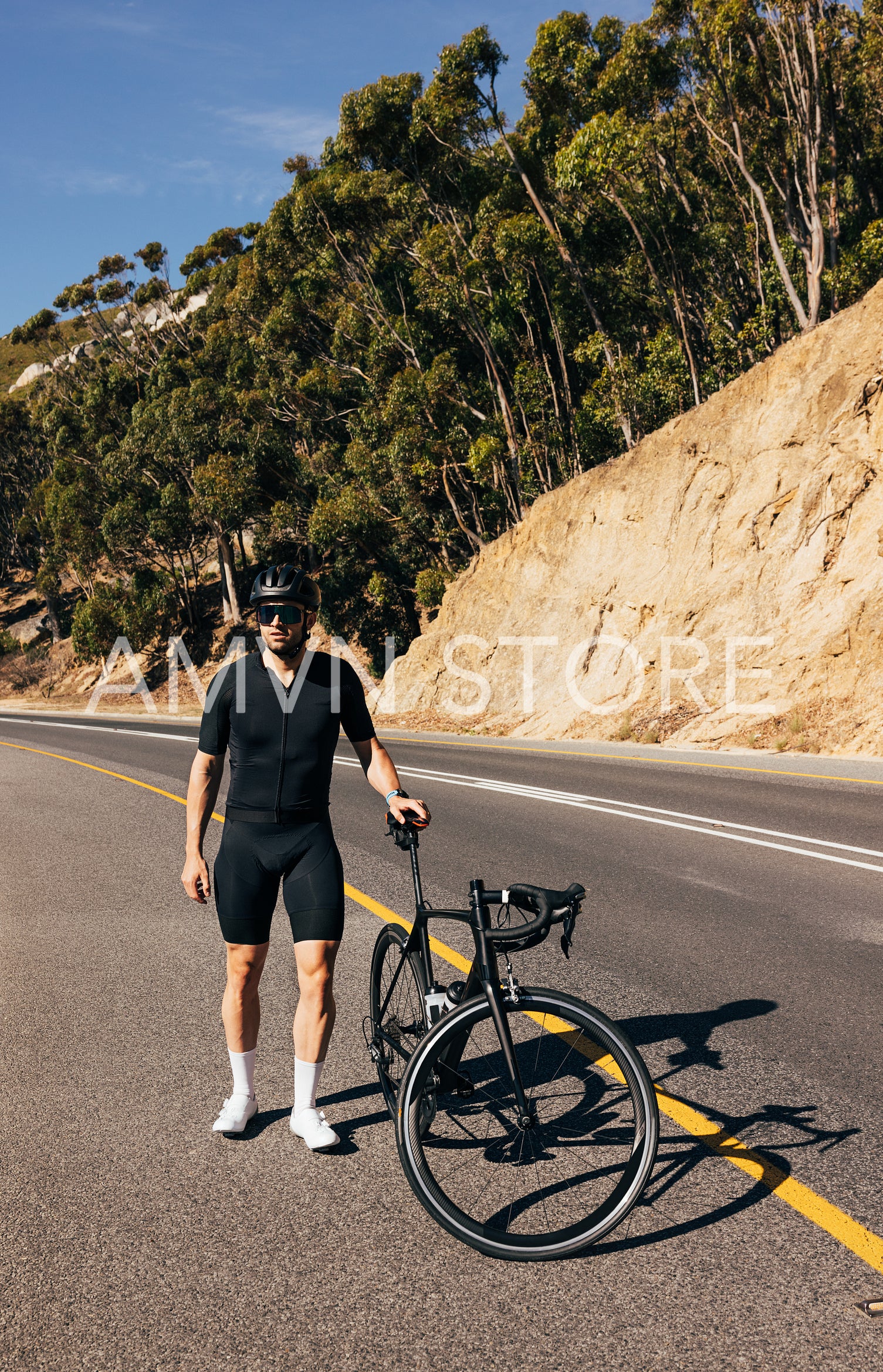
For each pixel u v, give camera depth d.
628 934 6.35
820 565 19.75
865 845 8.72
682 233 30.38
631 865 8.38
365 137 34.53
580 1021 3.01
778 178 28.98
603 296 32.94
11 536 90.19
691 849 8.88
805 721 17.12
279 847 3.51
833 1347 2.41
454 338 37.62
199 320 66.31
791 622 19.69
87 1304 2.69
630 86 26.39
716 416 23.41
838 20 28.50
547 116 31.69
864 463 19.34
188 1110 3.98
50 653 70.69
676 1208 3.09
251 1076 3.78
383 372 38.09
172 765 18.89
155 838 10.83
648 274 31.69
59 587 71.62
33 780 16.97
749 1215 3.04
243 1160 3.53
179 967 6.09
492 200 32.44
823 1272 2.73
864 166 32.88
